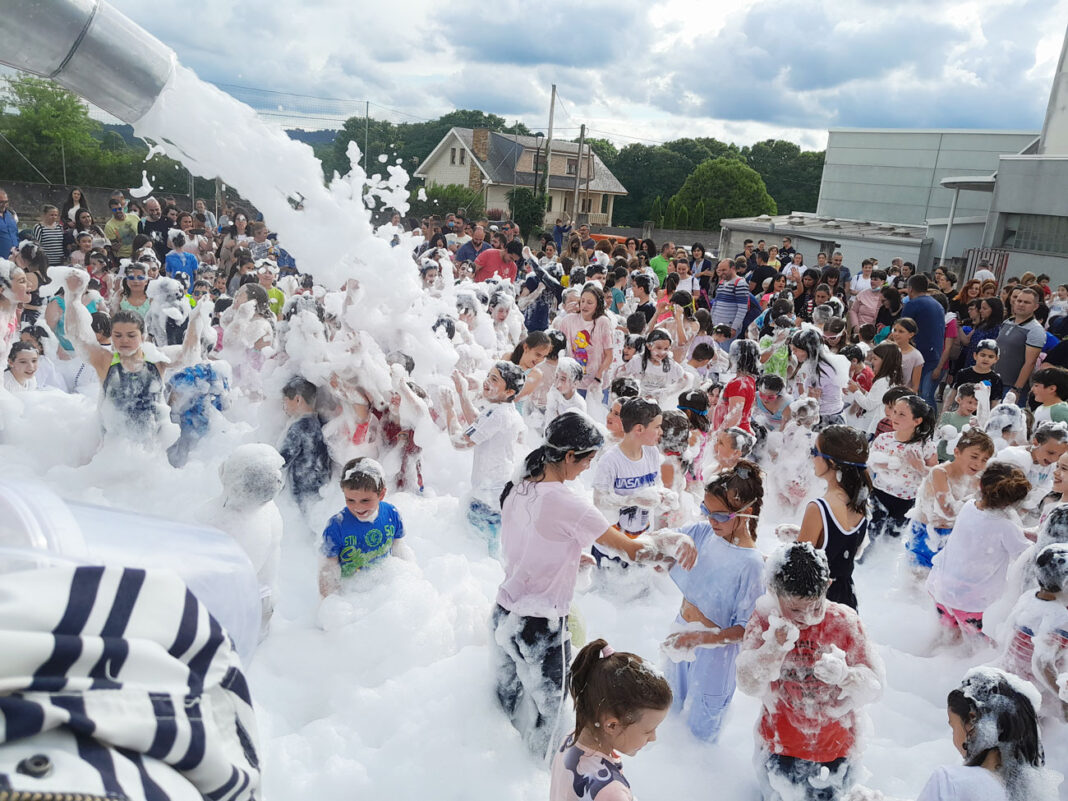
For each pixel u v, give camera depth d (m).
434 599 4.53
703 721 3.98
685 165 103.50
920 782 3.78
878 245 34.28
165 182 22.38
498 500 5.61
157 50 3.29
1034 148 25.27
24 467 5.66
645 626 4.99
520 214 42.53
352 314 5.91
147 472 5.82
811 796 3.34
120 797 0.92
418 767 3.58
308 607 4.84
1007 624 4.09
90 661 1.00
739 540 3.82
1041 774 2.74
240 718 1.18
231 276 12.17
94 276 10.26
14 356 6.47
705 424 6.18
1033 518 5.89
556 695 3.68
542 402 8.09
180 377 6.29
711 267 21.00
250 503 3.96
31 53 2.99
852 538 4.05
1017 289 10.08
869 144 41.91
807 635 3.26
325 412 6.07
